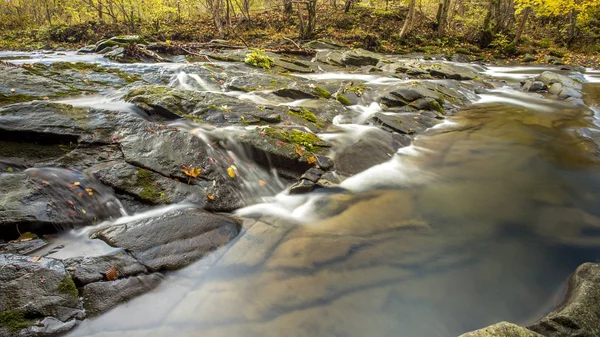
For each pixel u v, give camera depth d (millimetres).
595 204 5070
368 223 4469
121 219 4055
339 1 27578
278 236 4105
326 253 3850
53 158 4465
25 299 2750
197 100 6383
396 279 3561
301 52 15852
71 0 20594
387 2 23797
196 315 3025
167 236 3713
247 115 6340
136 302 3082
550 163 6363
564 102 10250
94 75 7832
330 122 7398
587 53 18797
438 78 12375
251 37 18891
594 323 2762
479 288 3504
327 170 5551
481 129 8023
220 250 3779
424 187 5469
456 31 22078
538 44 20328
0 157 4273
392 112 8484
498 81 13070
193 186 4547
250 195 4867
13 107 4895
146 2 18641
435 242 4164
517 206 4996
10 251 3338
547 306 3309
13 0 21812
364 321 3072
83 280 3061
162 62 11797
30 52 15281
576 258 3961
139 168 4516
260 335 2881
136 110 5781
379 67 13391
